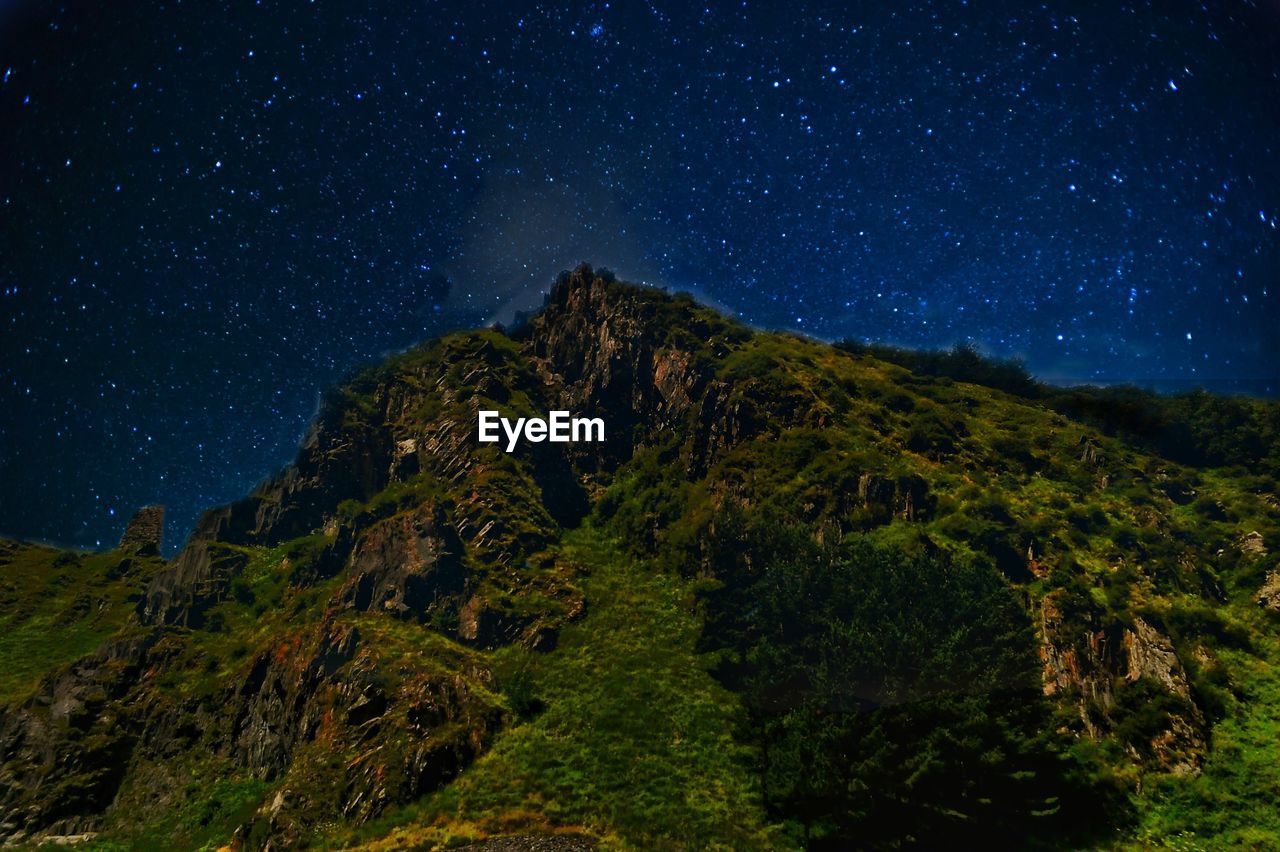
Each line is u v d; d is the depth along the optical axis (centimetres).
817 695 3994
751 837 3509
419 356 8638
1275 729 4009
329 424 8238
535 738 4281
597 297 8756
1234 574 5172
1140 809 3634
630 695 4569
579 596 5659
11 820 4856
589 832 3572
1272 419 6669
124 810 4900
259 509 8019
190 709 5481
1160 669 4306
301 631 5547
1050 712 3909
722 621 4991
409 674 4625
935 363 8519
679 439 7231
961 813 3466
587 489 7306
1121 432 7062
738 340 7969
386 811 3838
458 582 5644
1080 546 5312
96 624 8038
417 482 7000
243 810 4422
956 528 5356
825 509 5731
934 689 3841
